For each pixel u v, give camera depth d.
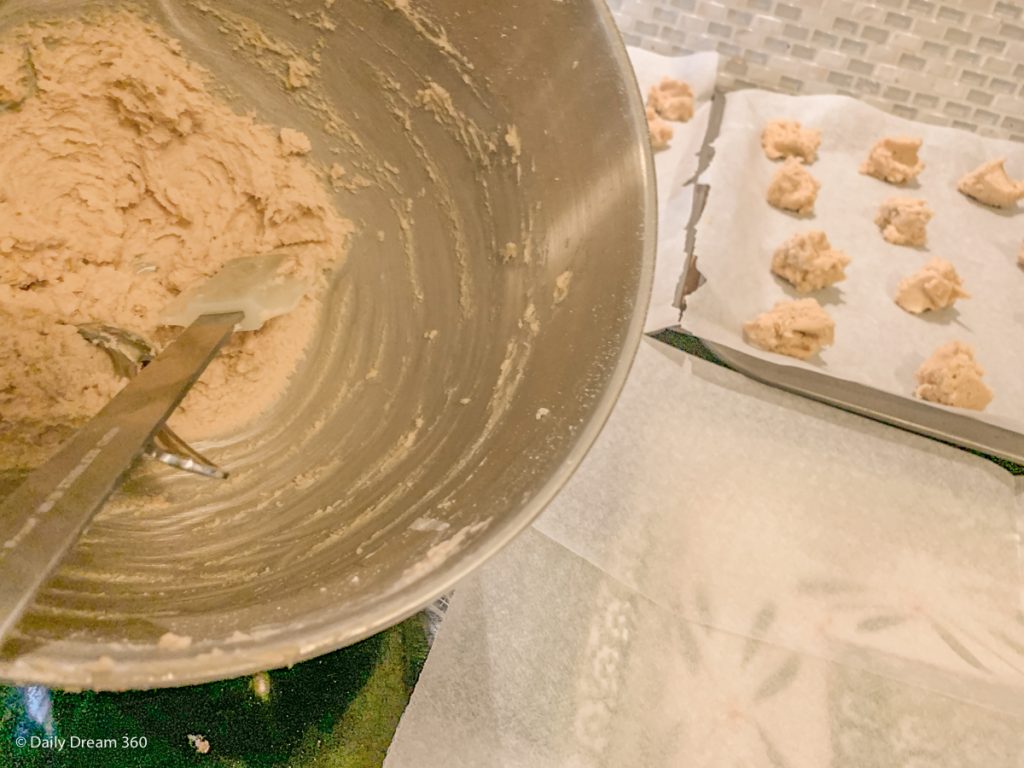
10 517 0.38
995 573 0.87
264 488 0.61
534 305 0.63
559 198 0.64
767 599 0.82
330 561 0.49
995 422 0.95
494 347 0.63
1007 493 0.92
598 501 0.86
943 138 1.27
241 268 0.69
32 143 0.65
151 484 0.58
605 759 0.71
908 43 1.23
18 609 0.35
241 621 0.41
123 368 0.61
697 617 0.80
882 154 1.22
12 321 0.60
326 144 0.74
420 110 0.70
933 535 0.89
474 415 0.59
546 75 0.64
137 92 0.68
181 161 0.71
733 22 1.25
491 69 0.66
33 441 0.56
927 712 0.76
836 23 1.23
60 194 0.66
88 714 0.61
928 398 0.97
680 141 1.20
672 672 0.76
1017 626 0.83
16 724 0.59
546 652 0.75
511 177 0.67
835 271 1.07
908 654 0.79
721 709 0.75
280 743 0.64
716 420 0.94
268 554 0.53
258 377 0.67
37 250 0.64
